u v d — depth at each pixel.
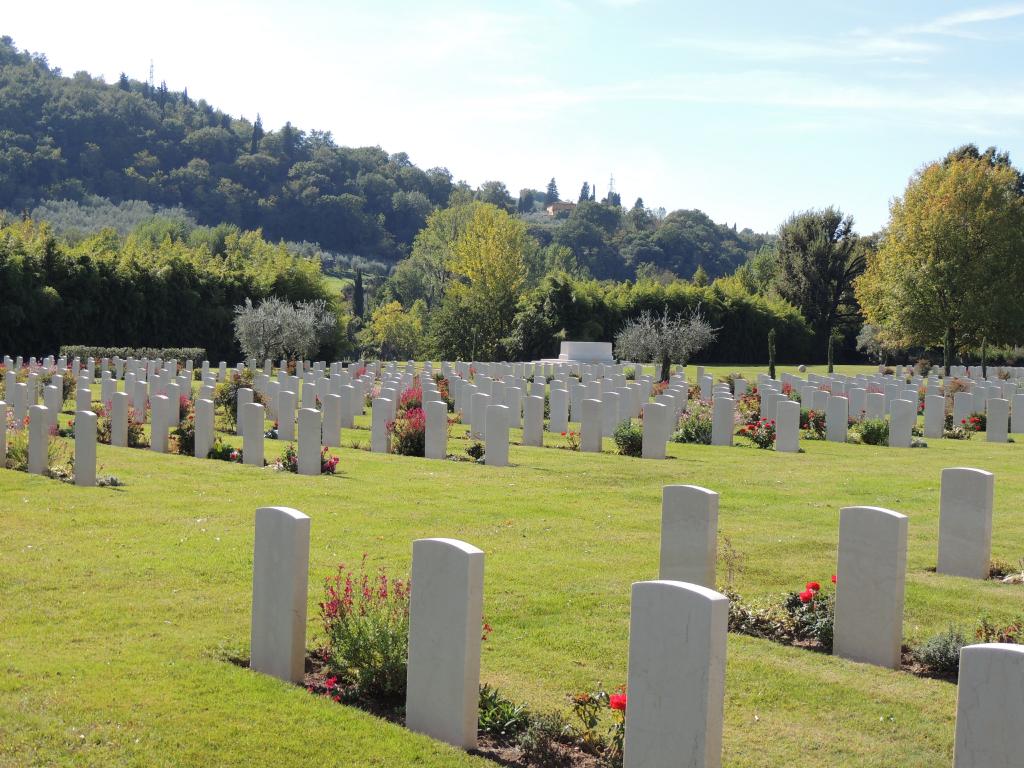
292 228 155.12
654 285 77.25
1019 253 57.41
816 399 27.53
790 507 15.24
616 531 13.40
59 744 6.54
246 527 13.12
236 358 66.44
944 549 11.34
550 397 26.69
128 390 26.58
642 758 6.08
